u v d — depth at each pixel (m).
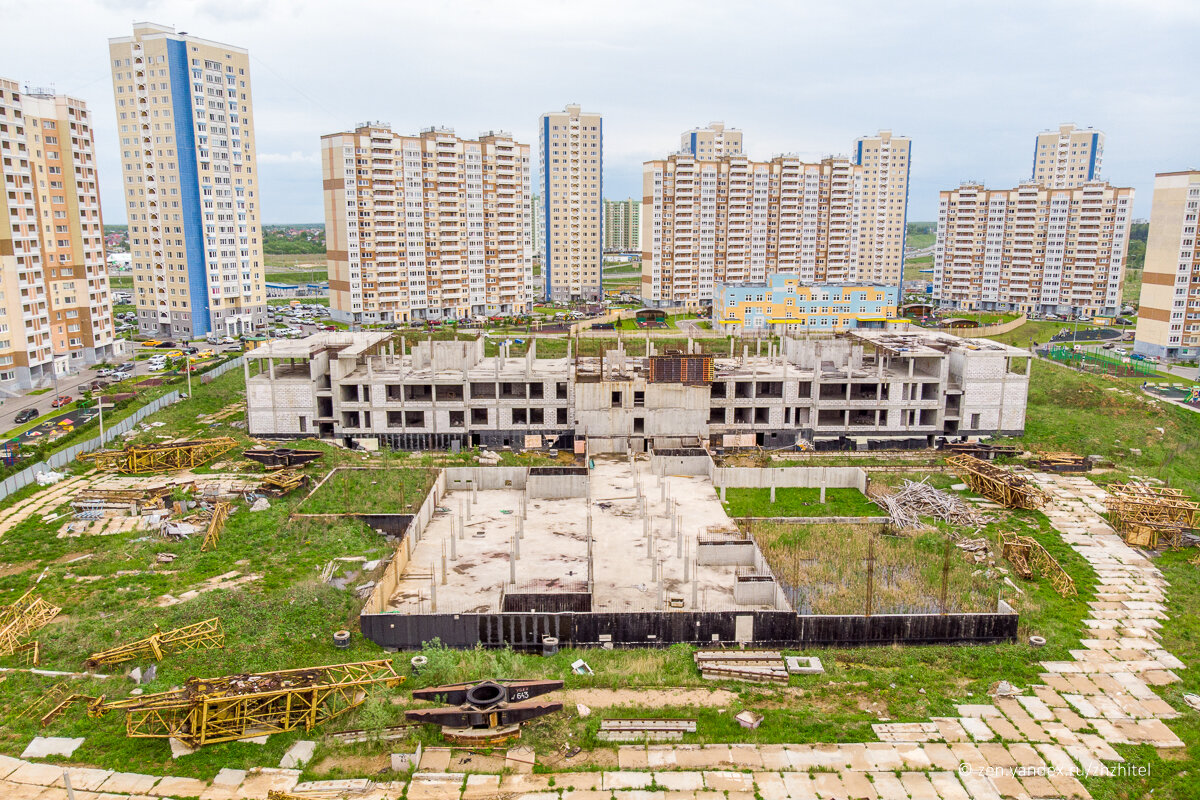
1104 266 197.88
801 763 36.16
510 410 88.06
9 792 33.84
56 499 70.88
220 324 159.12
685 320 184.75
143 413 97.94
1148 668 45.31
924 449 89.94
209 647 45.56
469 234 189.00
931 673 44.00
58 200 123.00
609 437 85.56
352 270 173.38
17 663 44.34
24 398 107.44
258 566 57.34
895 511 66.62
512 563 53.62
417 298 182.75
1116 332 177.50
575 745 37.06
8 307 110.44
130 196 155.88
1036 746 37.84
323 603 50.97
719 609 50.69
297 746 36.97
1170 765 36.78
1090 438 93.00
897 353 90.19
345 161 167.38
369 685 41.19
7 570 57.03
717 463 81.94
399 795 33.81
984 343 96.81
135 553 59.28
